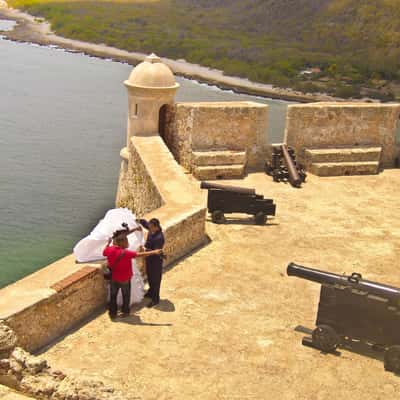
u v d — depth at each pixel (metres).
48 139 31.12
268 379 7.82
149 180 13.55
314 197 14.89
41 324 8.10
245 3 95.81
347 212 14.05
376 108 17.12
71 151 29.31
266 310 9.54
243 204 12.87
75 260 9.20
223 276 10.56
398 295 8.06
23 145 29.89
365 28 68.44
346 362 8.24
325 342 8.41
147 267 9.34
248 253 11.54
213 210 12.89
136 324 8.87
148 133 16.06
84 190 24.25
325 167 16.47
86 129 33.34
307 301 9.89
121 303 9.21
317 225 13.16
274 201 14.41
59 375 7.13
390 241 12.56
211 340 8.61
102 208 22.42
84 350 8.16
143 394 7.36
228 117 15.98
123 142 31.30
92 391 6.82
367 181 16.38
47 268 8.89
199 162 15.63
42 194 23.58
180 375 7.78
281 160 16.12
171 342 8.48
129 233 9.12
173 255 10.97
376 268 11.28
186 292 9.92
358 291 8.21
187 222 11.16
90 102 39.72
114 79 48.25
